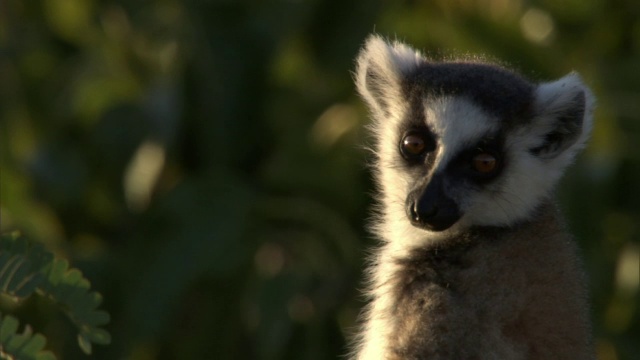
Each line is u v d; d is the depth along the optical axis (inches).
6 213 588.1
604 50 621.0
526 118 408.2
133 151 594.2
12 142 610.9
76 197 605.0
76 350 527.5
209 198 565.9
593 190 563.5
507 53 596.4
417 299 370.6
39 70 639.8
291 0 573.9
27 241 310.7
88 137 613.3
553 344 358.6
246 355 585.6
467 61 443.2
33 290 307.0
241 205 564.7
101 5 635.5
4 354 304.3
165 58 588.1
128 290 559.8
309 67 611.8
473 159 401.1
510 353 354.0
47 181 602.2
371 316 406.9
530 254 381.1
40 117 631.2
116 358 547.5
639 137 587.5
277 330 545.3
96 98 624.7
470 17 598.2
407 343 358.9
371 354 382.3
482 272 373.1
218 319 582.2
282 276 556.7
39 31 644.1
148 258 563.2
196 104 578.2
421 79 422.6
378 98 446.9
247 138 581.6
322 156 585.6
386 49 441.1
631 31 622.2
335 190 585.0
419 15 605.6
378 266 425.1
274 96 593.6
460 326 358.3
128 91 626.5
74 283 310.5
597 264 573.3
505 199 400.2
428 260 386.3
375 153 452.8
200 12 572.7
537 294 366.3
